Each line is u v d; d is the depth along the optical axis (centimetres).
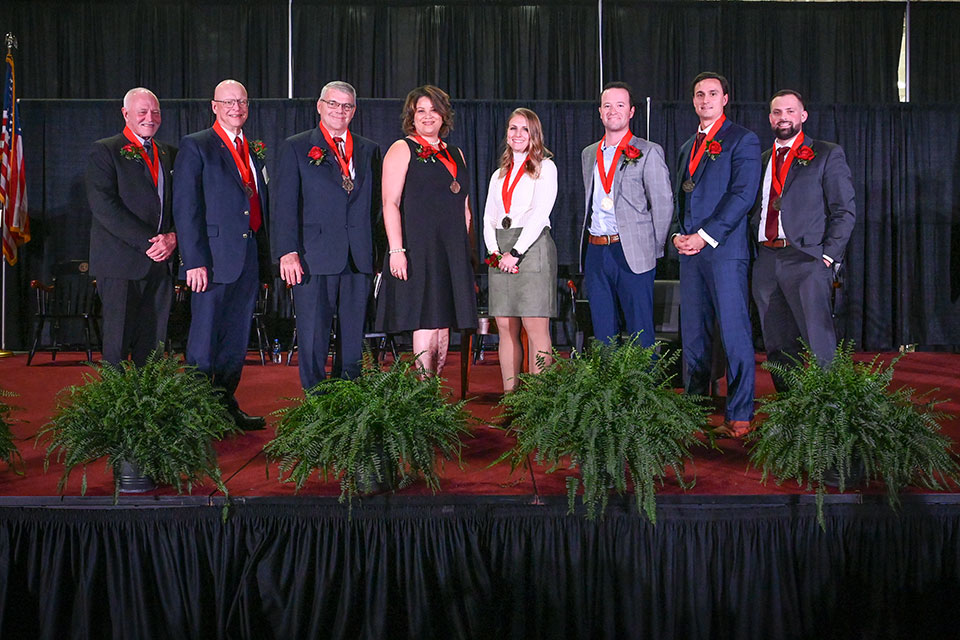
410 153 368
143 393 274
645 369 282
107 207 387
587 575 264
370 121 813
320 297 369
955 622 266
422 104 371
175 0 830
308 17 837
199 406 279
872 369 290
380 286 514
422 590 261
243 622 258
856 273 841
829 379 279
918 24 851
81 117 804
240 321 385
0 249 779
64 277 797
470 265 378
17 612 259
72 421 268
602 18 841
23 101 800
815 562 264
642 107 827
